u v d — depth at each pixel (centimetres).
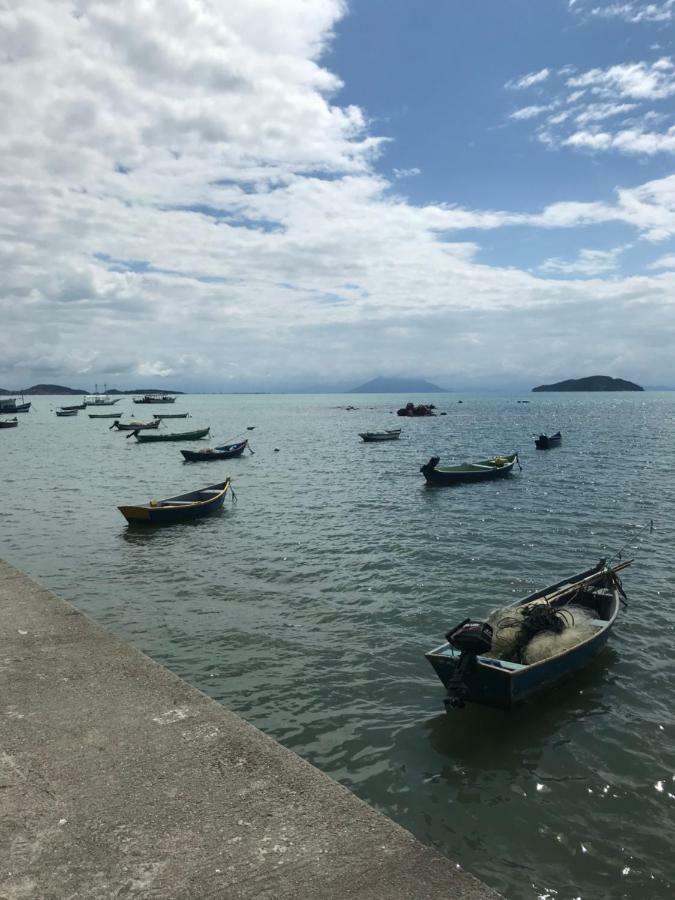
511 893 643
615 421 10175
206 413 15388
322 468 4441
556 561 1880
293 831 349
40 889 301
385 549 2042
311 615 1448
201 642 1297
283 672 1156
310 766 414
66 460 5219
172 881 309
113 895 298
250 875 315
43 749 427
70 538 2303
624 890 645
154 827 349
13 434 8550
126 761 414
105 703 494
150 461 5094
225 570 1838
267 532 2347
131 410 17388
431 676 1137
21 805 366
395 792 808
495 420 10869
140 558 1998
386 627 1370
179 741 440
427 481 3503
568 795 798
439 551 2006
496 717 989
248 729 459
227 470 4406
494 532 2280
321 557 1959
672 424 9175
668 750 892
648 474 3800
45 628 652
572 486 3372
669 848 704
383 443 6562
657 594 1548
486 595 1575
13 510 2916
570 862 686
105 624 1405
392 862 329
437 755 888
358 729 959
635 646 1240
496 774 842
